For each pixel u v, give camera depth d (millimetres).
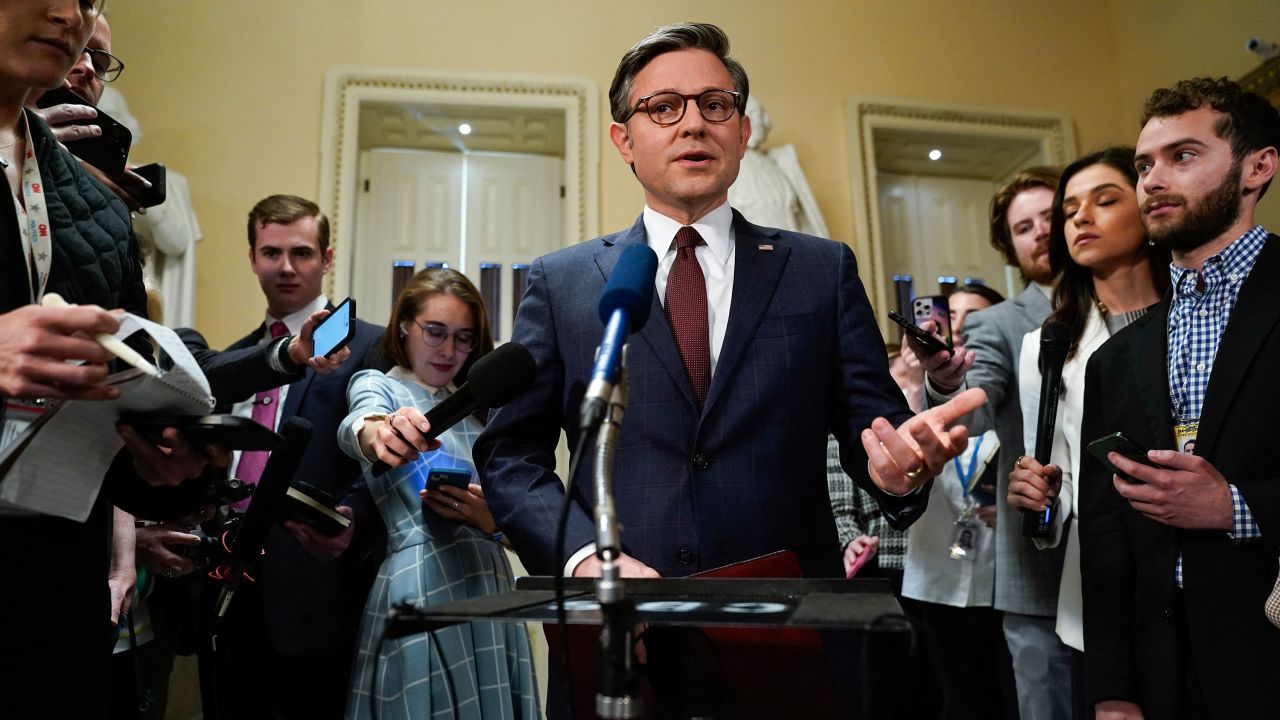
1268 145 1997
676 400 1592
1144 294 2385
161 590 2604
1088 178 2436
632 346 1639
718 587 1033
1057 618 2248
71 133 1935
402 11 5781
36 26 1355
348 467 2646
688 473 1549
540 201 6070
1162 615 1774
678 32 1815
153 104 5348
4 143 1436
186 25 5508
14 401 1332
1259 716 1603
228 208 5285
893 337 5730
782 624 873
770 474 1551
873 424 1309
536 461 1626
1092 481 2010
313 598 2465
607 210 5617
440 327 2496
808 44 6199
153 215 4645
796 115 6059
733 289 1680
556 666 1388
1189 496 1683
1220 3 5641
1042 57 6457
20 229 1392
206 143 5355
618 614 927
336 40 5668
